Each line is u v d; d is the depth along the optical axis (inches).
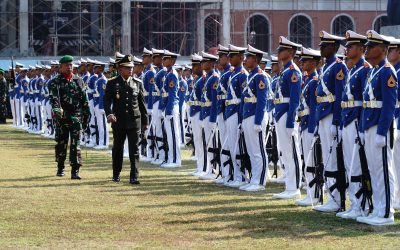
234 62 928.9
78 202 788.0
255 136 895.7
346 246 585.3
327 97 751.1
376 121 672.4
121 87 935.0
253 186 891.4
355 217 700.0
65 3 3228.3
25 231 642.8
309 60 795.4
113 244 594.6
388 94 663.1
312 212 736.3
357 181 698.8
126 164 1152.2
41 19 3238.2
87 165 1141.7
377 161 676.1
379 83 668.1
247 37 3449.8
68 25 3257.9
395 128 717.3
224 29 3321.9
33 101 1841.8
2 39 3228.3
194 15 3334.2
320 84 754.8
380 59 675.4
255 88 890.7
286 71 835.4
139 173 1055.0
